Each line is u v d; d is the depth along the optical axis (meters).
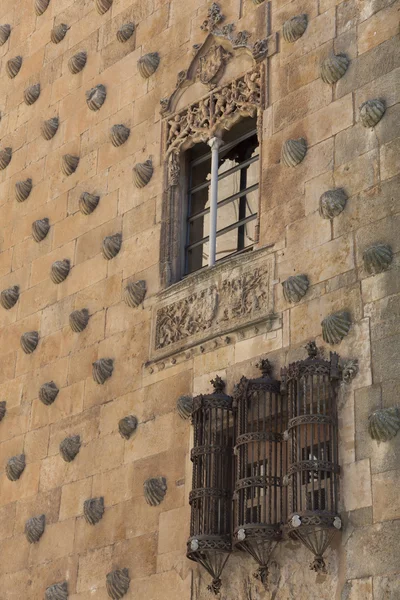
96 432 29.70
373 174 25.56
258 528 23.75
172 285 29.14
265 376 25.36
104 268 31.66
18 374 33.06
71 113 35.28
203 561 24.84
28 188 35.69
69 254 33.06
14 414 32.62
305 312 25.66
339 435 23.73
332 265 25.53
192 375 27.64
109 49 34.84
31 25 38.66
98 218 32.56
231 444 25.64
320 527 22.94
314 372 24.09
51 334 32.50
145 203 31.27
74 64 35.62
